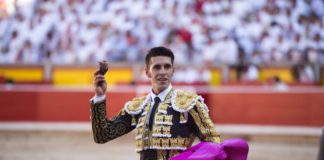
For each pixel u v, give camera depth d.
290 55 29.02
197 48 29.56
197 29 30.12
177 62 28.72
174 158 6.13
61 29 31.06
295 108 25.22
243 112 25.61
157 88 6.40
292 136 24.55
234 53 29.28
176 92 6.41
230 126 25.62
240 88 26.00
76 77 29.61
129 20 30.97
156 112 6.33
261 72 28.55
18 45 30.84
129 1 31.59
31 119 26.66
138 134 6.39
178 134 6.22
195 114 6.26
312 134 24.48
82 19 31.34
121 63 29.33
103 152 19.28
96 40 30.56
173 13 30.84
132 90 25.78
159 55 6.36
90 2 31.84
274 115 25.36
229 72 28.50
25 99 26.73
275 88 26.14
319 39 29.48
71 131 25.56
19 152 19.19
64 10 31.70
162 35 30.12
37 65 29.73
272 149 20.59
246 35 29.72
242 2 30.83
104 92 6.41
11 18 31.66
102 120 6.41
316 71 28.11
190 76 28.47
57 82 29.67
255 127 25.38
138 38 30.28
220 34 29.84
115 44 30.30
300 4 30.45
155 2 31.36
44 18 31.44
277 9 30.41
